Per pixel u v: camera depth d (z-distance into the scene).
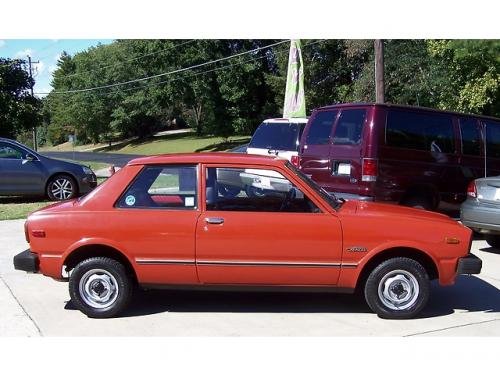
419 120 8.56
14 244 9.03
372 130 8.10
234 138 62.84
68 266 5.49
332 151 8.54
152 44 59.34
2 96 23.72
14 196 14.58
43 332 4.95
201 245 5.16
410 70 26.20
